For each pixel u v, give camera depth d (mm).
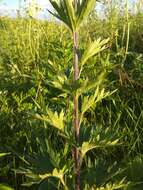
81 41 1282
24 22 1568
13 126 944
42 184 545
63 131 451
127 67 1169
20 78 1187
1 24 1669
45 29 1473
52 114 440
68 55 1068
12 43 1451
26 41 1476
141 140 871
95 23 1431
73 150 465
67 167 472
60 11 399
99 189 476
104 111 996
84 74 1009
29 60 1286
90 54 421
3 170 771
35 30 1444
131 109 927
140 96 1021
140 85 1060
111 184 489
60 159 480
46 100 931
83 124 480
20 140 863
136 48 1365
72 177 505
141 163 616
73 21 398
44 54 1317
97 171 500
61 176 467
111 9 1430
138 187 594
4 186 598
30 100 1027
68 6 392
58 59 1063
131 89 1042
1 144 866
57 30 1481
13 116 967
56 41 1276
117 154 829
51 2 399
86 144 451
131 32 1407
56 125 447
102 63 1093
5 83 1115
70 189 501
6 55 1375
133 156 802
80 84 419
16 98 977
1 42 1516
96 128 469
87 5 392
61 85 424
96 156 779
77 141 451
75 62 420
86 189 478
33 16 1407
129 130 860
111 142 455
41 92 986
